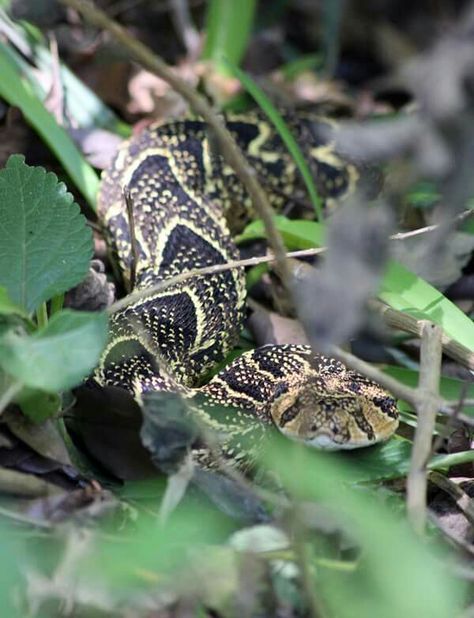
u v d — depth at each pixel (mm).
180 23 15117
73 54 13594
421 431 7016
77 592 6176
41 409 7434
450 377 9859
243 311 10883
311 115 13656
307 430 8328
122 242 11211
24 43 12711
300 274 9805
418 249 10367
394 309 9266
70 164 11289
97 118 12648
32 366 6367
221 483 7199
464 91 4820
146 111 13586
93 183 11445
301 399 8539
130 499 7441
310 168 12727
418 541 6293
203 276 10750
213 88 13680
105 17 5855
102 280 10008
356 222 5195
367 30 16781
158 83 13672
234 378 9375
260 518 7066
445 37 5125
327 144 12867
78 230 7582
